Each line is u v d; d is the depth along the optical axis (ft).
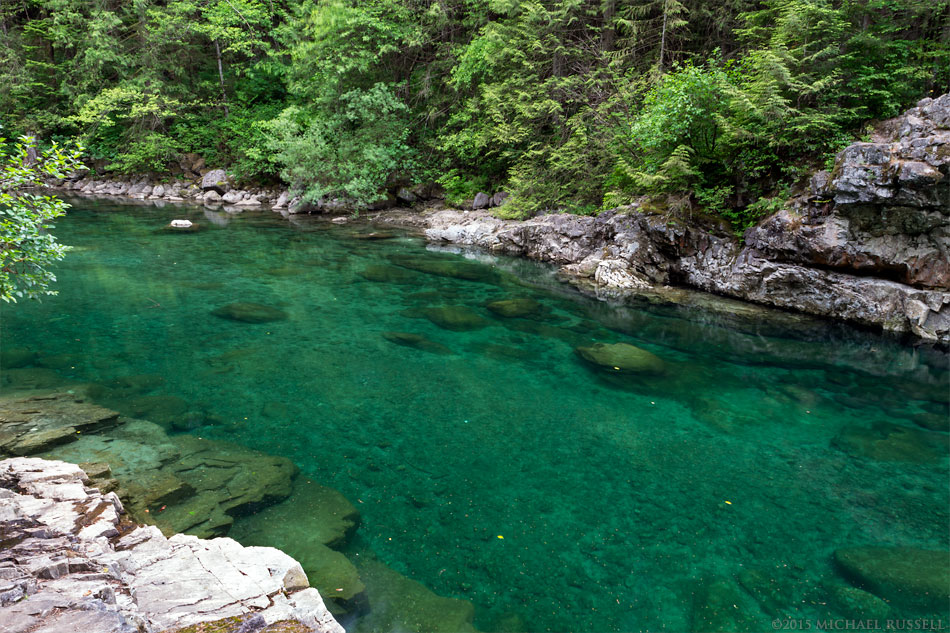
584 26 55.57
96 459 15.81
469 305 35.37
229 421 19.69
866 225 31.24
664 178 37.58
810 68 35.24
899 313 31.09
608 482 16.83
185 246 49.29
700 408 22.12
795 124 34.40
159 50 79.66
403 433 19.48
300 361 25.58
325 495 15.17
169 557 10.09
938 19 35.83
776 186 36.60
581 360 26.89
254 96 85.97
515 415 21.17
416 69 70.59
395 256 48.34
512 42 53.62
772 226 34.73
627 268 40.83
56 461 13.88
